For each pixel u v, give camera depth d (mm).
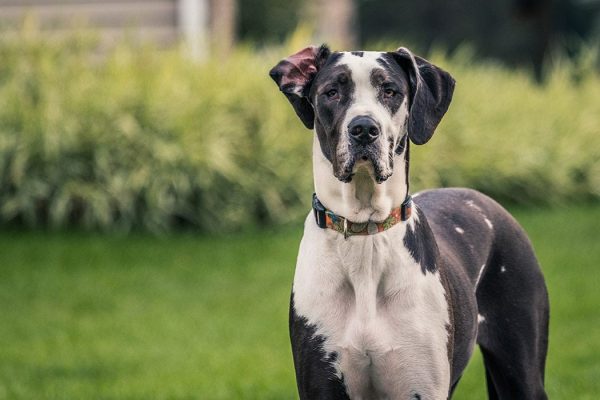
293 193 14781
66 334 10016
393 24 39344
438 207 6023
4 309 10820
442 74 5316
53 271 12148
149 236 13859
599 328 10117
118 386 8375
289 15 29703
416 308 5152
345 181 5016
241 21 29266
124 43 15570
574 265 12922
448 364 5230
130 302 11102
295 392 8234
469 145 17234
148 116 14375
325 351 5156
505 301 5984
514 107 18922
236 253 13117
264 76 15531
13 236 13633
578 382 8352
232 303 11094
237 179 14375
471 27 37375
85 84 14641
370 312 5125
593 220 16328
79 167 14094
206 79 15109
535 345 6027
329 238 5207
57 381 8555
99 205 13891
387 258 5160
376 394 5254
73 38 15508
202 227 14227
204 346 9656
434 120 5223
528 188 17938
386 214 5145
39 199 14195
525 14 28016
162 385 8398
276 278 12023
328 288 5184
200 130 14453
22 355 9328
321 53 5332
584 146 19000
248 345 9688
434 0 38375
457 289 5465
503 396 6070
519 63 35312
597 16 31750
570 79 21672
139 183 13945
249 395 8133
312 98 5281
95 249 13078
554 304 10992
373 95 5082
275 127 14883
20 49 15188
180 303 11094
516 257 6062
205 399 8055
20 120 14227
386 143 5020
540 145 18328
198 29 16750
